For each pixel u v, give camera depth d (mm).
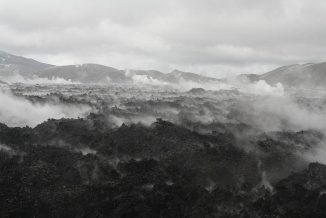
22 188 54719
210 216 50938
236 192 57594
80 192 55125
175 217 50625
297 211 52344
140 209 50969
